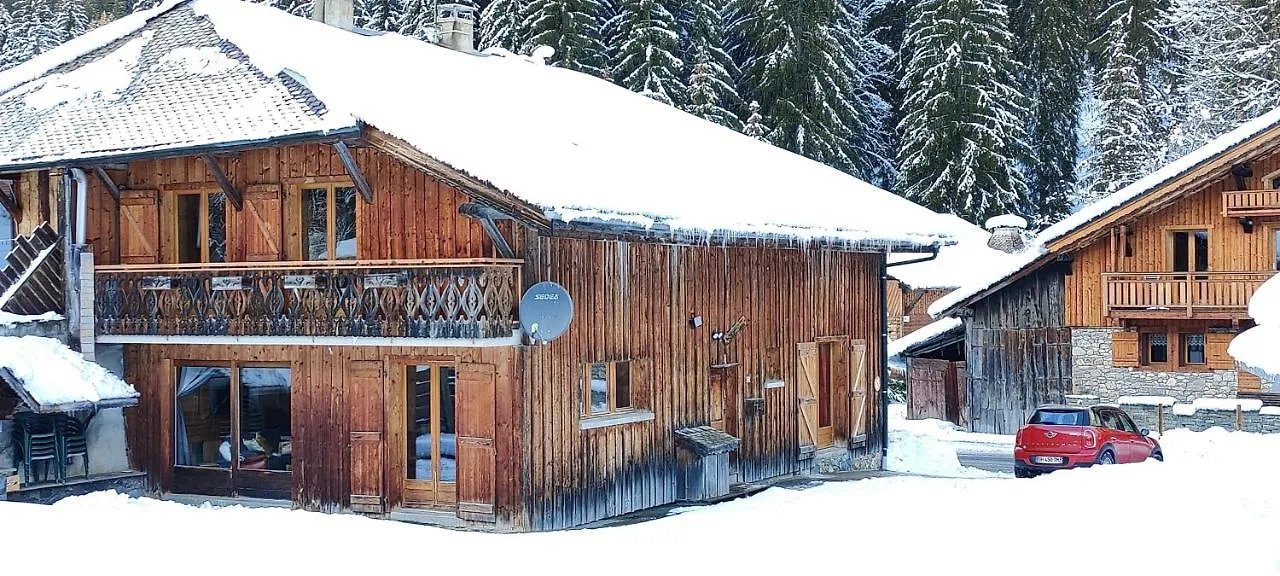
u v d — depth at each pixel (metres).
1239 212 30.22
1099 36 54.88
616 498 18.48
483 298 16.38
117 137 18.31
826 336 24.27
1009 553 11.83
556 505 17.23
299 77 17.78
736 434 21.44
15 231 19.95
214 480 19.05
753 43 50.50
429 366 17.77
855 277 25.36
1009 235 44.81
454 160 15.77
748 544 12.38
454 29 25.14
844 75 49.25
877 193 27.75
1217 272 30.61
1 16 58.81
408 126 16.31
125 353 19.61
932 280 43.50
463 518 17.02
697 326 20.47
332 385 18.05
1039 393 33.12
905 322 46.22
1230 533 12.45
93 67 20.41
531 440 16.81
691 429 20.23
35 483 18.14
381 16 52.75
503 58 25.97
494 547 12.30
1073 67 54.00
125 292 19.02
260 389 18.84
